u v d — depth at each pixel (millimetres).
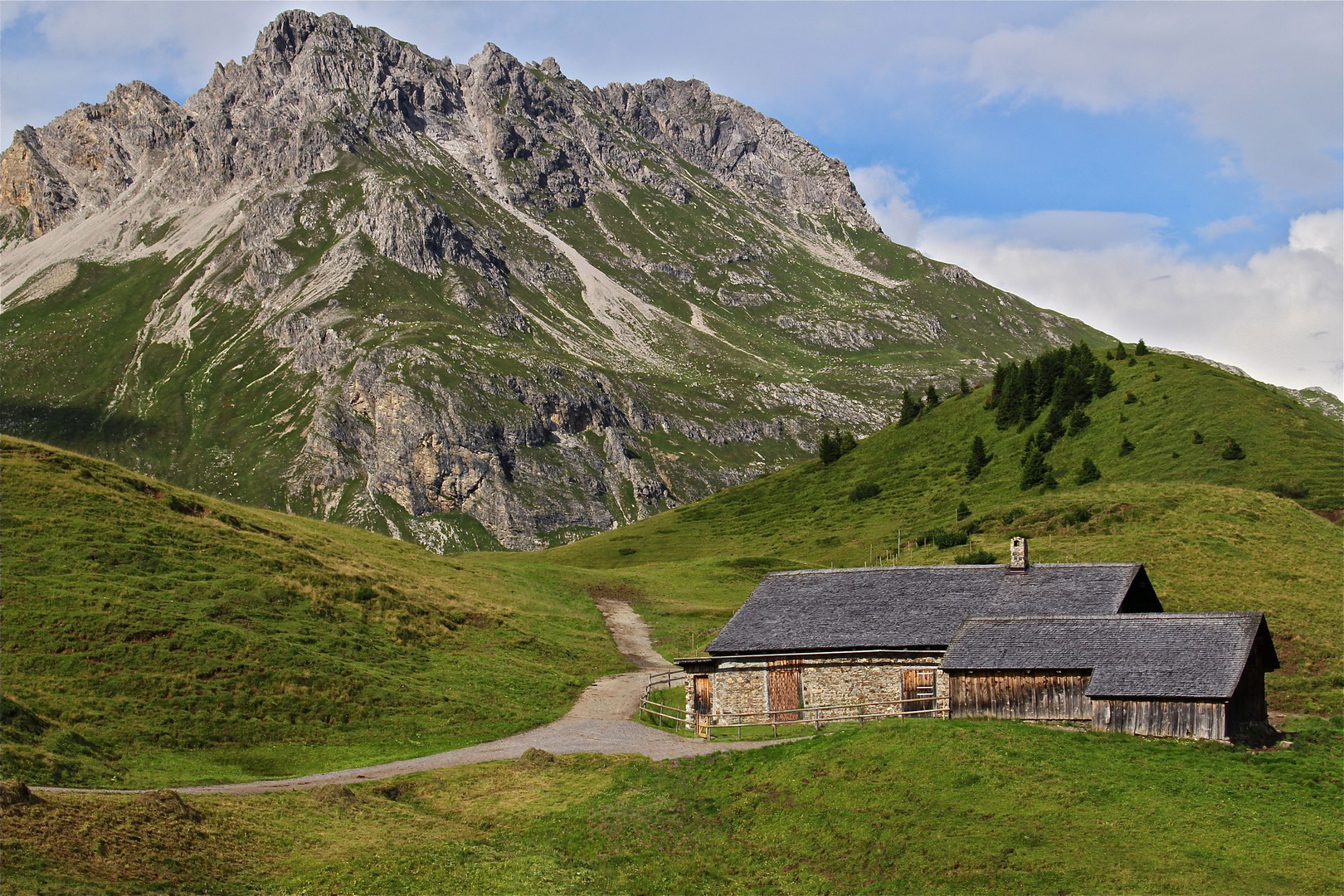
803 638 53938
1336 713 52156
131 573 61594
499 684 62938
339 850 34844
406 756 49062
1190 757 39719
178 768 43531
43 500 67188
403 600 74250
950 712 47656
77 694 48375
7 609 53750
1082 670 45125
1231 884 30438
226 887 30844
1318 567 74188
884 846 35000
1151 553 80812
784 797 39781
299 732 50500
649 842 37875
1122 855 32625
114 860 30031
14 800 31078
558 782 44188
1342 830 33312
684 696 64000
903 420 188875
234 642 56500
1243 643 43406
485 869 34812
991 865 32844
